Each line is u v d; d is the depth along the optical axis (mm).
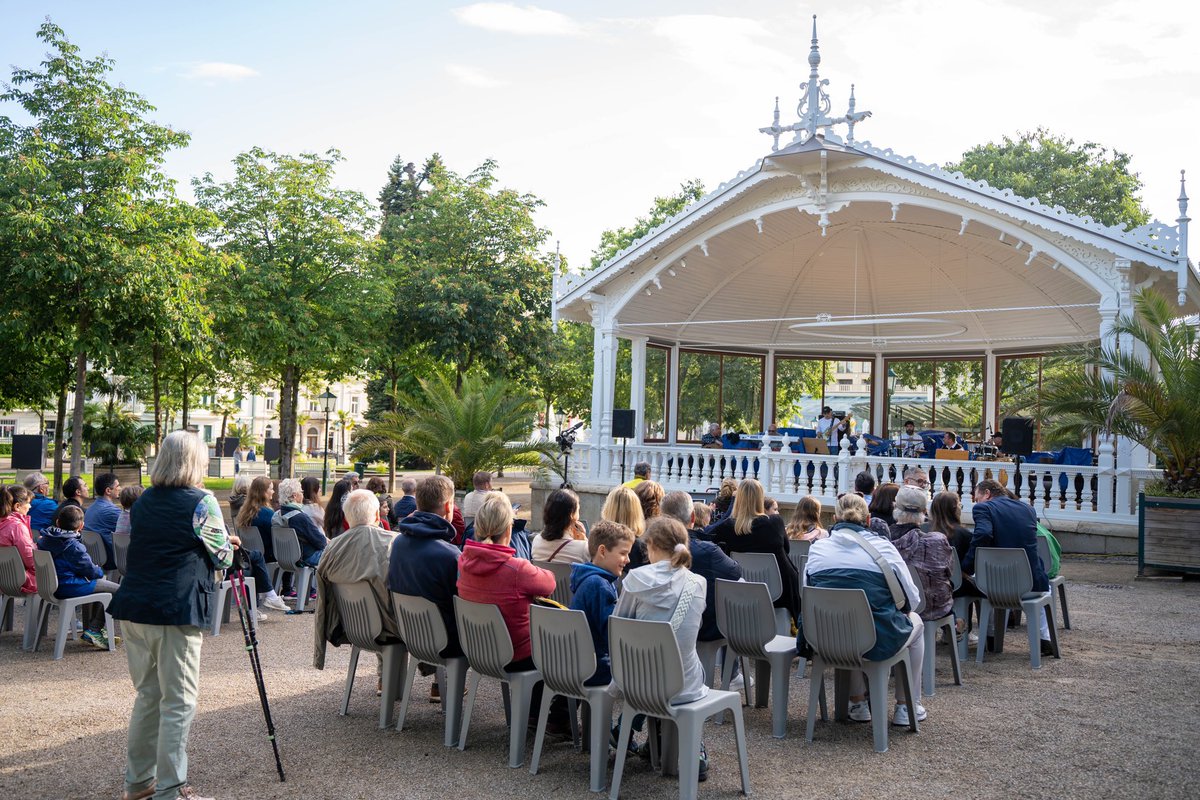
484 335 29672
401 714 6195
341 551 6238
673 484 18609
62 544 8297
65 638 8266
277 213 27016
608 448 19484
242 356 28219
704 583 5047
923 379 24156
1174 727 6148
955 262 19984
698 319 22594
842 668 6008
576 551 6574
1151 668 7715
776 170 16969
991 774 5324
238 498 10836
